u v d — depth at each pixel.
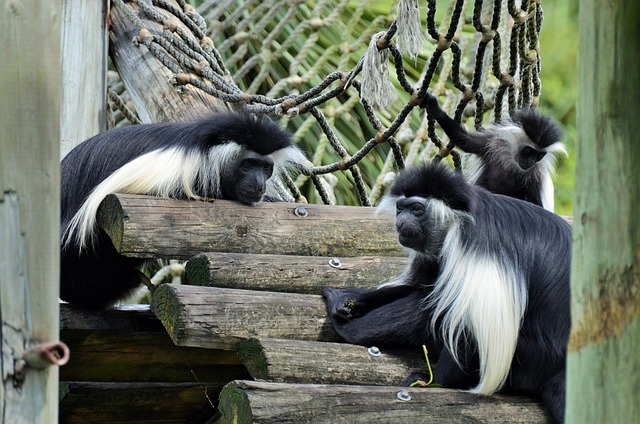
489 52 12.28
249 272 7.20
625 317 4.46
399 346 7.02
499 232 6.97
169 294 6.75
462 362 6.71
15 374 4.75
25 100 4.79
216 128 8.33
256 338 6.54
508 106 10.70
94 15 10.92
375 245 7.98
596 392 4.51
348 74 9.88
